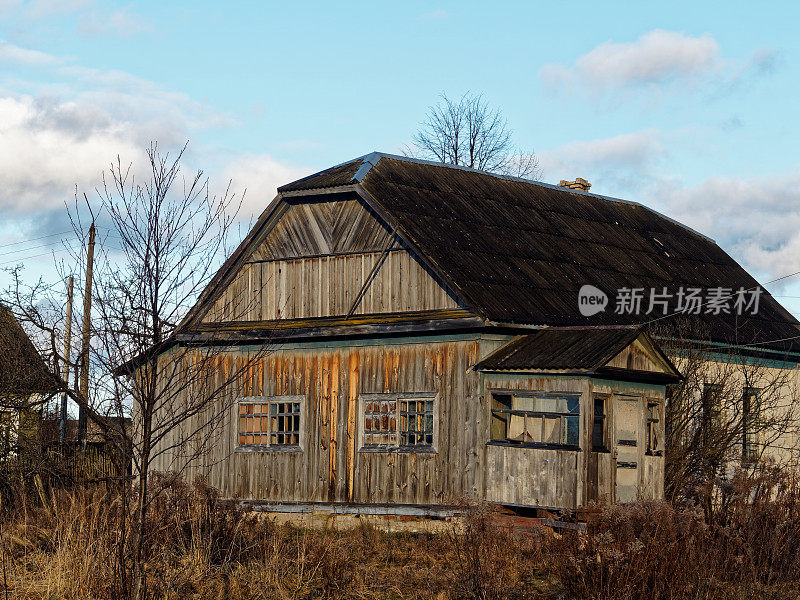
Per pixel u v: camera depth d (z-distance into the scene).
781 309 26.81
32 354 16.17
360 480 19.77
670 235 28.28
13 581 11.84
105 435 10.86
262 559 13.48
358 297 20.77
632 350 17.77
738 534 13.96
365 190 20.70
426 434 19.06
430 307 19.55
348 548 15.34
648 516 12.55
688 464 19.94
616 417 17.52
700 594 12.18
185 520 13.86
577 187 30.69
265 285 22.31
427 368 19.17
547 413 17.38
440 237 20.27
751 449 22.84
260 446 21.14
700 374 21.34
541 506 17.09
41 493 17.41
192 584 12.09
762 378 23.86
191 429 22.03
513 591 12.84
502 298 19.14
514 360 17.94
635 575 11.41
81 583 11.46
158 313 10.01
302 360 20.89
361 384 20.06
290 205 22.16
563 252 22.98
